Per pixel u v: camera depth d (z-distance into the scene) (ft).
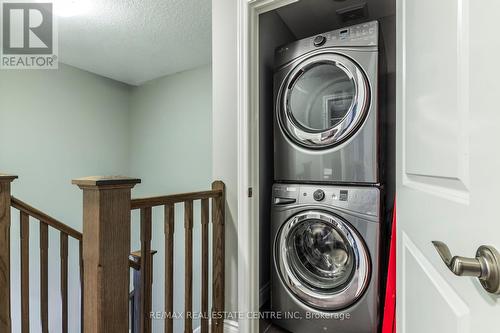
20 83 9.62
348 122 5.09
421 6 2.37
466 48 1.61
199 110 11.58
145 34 8.41
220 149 5.62
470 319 1.54
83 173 11.48
